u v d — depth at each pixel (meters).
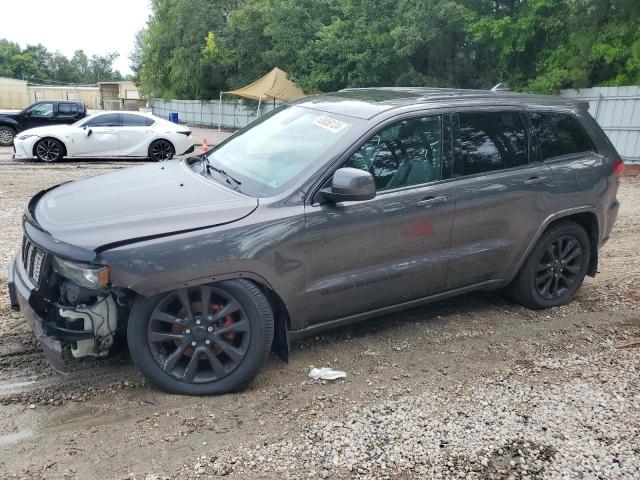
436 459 2.90
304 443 3.00
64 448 2.90
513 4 19.61
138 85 60.22
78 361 3.79
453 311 4.89
